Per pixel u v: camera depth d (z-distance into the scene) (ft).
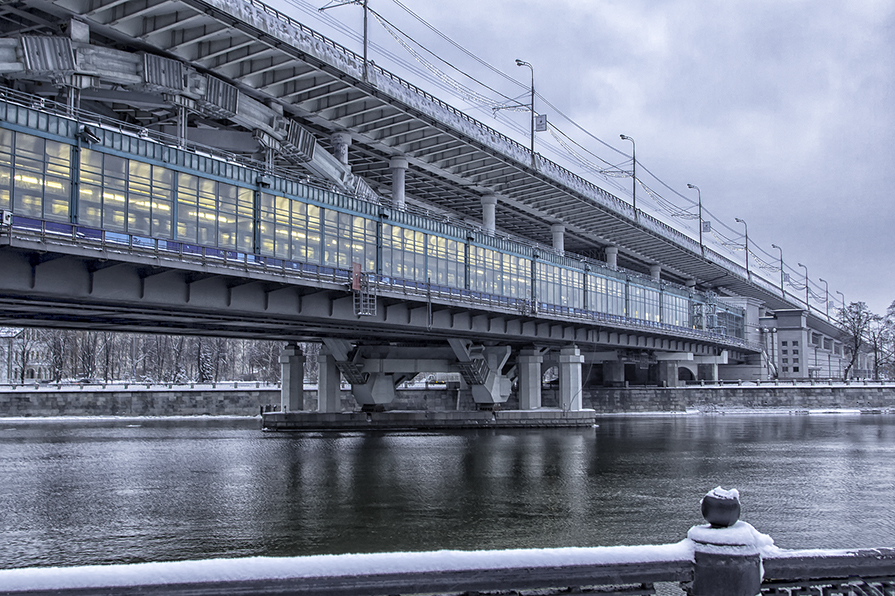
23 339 397.19
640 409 358.23
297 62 173.17
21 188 109.19
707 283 499.92
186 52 161.07
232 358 472.85
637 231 351.46
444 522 92.53
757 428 259.19
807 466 150.30
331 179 208.33
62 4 138.82
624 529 88.38
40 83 152.87
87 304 127.54
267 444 191.72
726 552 18.34
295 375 250.57
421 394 334.24
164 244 123.24
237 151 187.32
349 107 203.72
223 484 123.54
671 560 18.70
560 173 277.23
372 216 177.47
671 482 127.13
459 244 209.87
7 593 15.52
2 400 280.51
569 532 86.74
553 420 255.29
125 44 155.33
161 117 180.24
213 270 126.52
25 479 129.08
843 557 19.35
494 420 249.96
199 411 292.61
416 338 235.20
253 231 145.89
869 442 203.72
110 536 84.89
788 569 19.06
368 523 92.02
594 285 284.00
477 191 279.28
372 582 17.10
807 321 568.41
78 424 261.03
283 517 95.55
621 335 294.66
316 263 160.56
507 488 119.85
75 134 116.06
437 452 173.68
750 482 128.77
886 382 376.07
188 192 133.59
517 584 17.83
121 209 122.52
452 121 221.25
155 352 437.99
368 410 244.63
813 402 358.64
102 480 127.75
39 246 103.71
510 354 274.36
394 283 173.68
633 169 347.56
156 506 103.50
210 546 79.82
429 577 17.44
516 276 236.63
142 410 289.53
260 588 16.55
